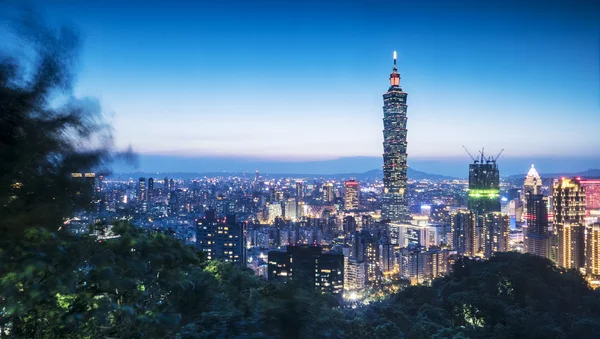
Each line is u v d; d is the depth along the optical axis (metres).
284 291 10.28
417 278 128.38
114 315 7.95
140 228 9.66
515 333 44.00
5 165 7.27
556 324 46.97
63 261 7.08
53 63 7.61
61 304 7.70
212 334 8.88
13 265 6.77
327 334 10.32
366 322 38.44
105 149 8.14
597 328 45.66
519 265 67.38
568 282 67.25
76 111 7.87
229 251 110.00
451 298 55.91
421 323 46.78
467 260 78.81
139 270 8.02
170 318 7.85
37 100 7.57
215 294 10.60
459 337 40.38
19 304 6.68
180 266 9.72
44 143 7.61
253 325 9.37
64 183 7.79
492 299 55.03
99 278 7.36
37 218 7.50
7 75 7.36
